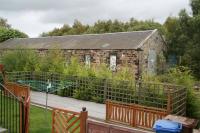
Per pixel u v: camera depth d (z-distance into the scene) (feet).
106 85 52.34
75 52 99.55
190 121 29.58
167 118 30.53
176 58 108.88
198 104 49.01
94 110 47.52
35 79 64.03
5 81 55.98
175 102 41.16
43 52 106.93
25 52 71.61
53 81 61.05
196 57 101.40
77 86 57.21
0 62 71.61
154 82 49.37
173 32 113.29
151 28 155.33
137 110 39.22
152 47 94.32
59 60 69.46
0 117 33.22
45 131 34.63
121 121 40.60
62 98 56.59
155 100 45.47
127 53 86.89
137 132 24.07
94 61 94.38
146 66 90.58
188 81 50.60
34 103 50.37
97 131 25.91
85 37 109.50
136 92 47.91
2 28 154.10
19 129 29.71
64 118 28.76
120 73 57.52
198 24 100.27
